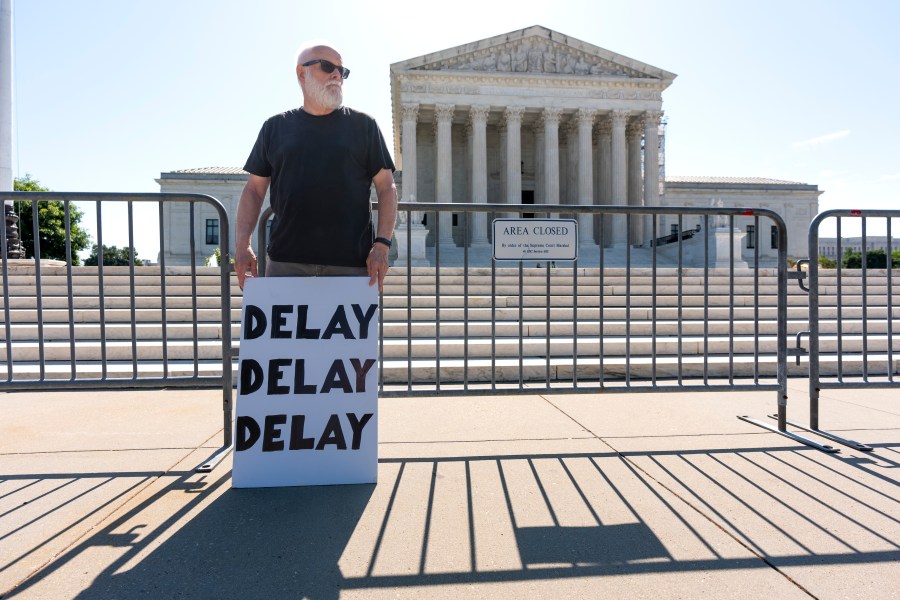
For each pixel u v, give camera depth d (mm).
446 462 3141
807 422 4023
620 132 36188
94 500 2576
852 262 53688
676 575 1926
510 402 4730
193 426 3920
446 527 2295
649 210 3898
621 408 4504
